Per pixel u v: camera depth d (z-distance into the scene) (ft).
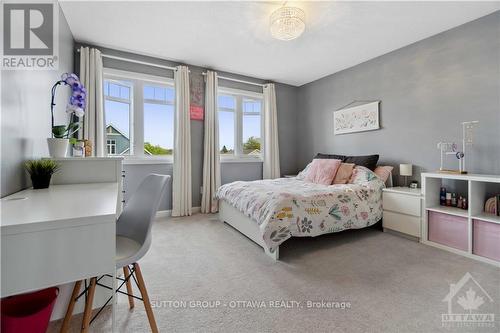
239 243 8.33
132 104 11.51
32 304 3.64
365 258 7.06
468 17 8.04
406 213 8.67
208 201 12.76
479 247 6.89
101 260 2.51
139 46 10.37
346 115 12.83
